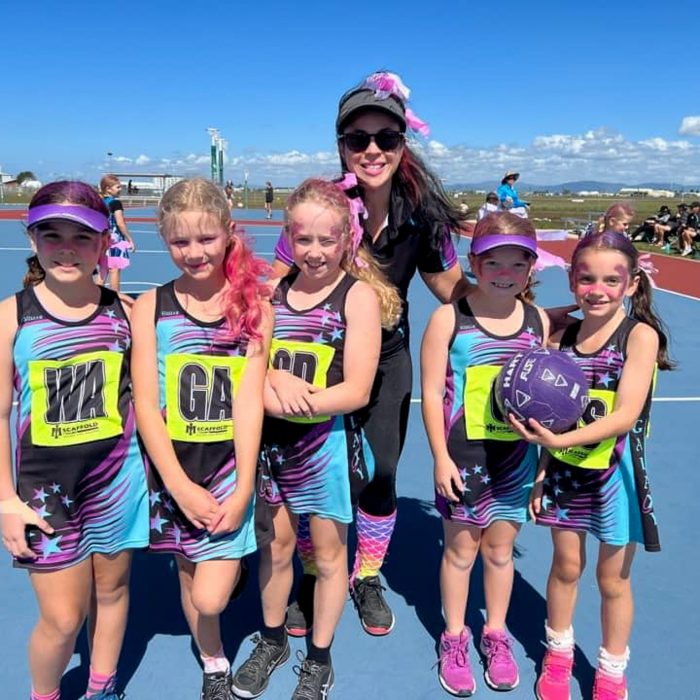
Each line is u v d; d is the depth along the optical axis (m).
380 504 3.12
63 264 2.11
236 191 59.31
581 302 2.48
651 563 3.52
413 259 2.99
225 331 2.31
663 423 5.62
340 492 2.50
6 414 2.18
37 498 2.18
